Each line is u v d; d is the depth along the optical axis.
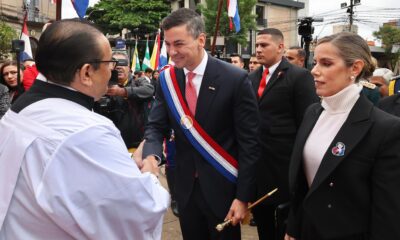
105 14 27.75
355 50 1.83
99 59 1.40
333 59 1.84
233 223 2.29
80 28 1.40
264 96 3.36
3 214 1.28
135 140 3.53
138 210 1.35
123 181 1.31
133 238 1.38
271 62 3.36
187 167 2.43
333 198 1.84
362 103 1.85
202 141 2.35
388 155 1.74
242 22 26.03
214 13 24.86
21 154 1.28
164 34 2.28
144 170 2.19
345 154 1.80
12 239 1.28
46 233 1.29
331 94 1.89
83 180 1.26
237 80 2.32
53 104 1.34
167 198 1.49
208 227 2.50
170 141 3.11
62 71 1.36
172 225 4.23
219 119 2.35
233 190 2.41
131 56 23.12
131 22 26.16
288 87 3.27
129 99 3.42
